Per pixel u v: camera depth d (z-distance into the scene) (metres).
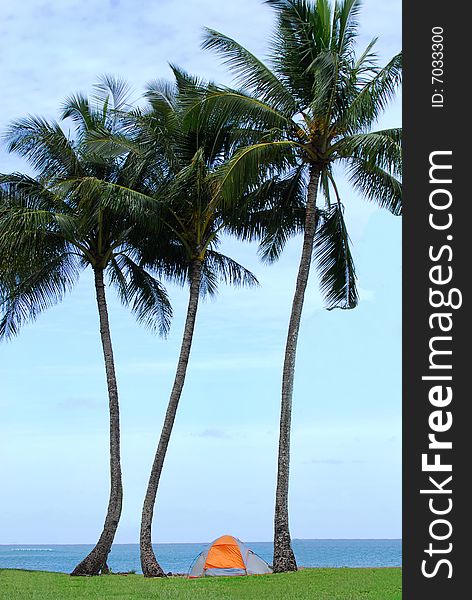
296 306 24.27
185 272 28.73
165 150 25.91
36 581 22.91
